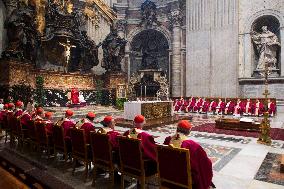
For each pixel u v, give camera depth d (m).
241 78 20.50
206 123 12.77
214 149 7.30
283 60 19.50
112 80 21.73
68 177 5.02
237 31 20.72
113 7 26.39
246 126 10.23
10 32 14.65
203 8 22.25
